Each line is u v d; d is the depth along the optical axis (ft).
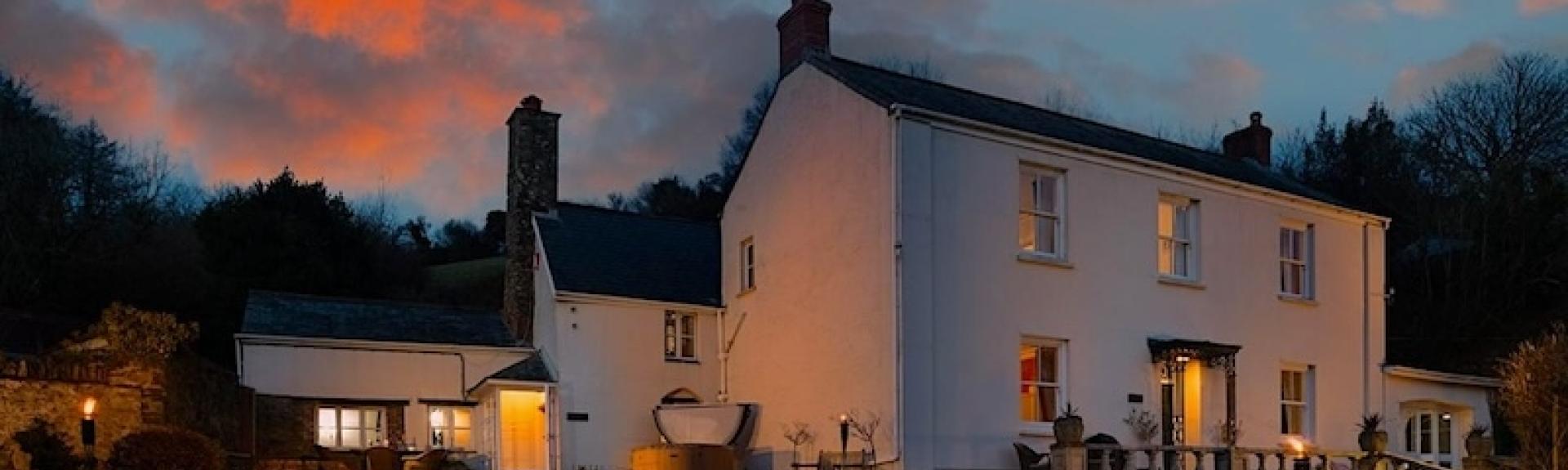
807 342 58.54
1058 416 55.31
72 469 39.75
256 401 61.16
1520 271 101.24
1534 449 56.44
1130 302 58.29
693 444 59.88
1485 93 121.08
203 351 94.32
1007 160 55.77
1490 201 104.01
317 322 65.87
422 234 157.38
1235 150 78.89
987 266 54.13
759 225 64.49
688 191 153.79
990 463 52.70
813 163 59.21
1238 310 62.28
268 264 101.60
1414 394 70.33
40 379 41.39
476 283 131.23
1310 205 66.80
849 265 55.26
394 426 64.75
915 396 50.96
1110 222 58.34
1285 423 63.93
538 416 67.36
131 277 97.25
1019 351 54.60
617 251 69.82
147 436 41.11
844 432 53.78
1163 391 58.95
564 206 72.18
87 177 107.34
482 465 61.05
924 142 53.11
